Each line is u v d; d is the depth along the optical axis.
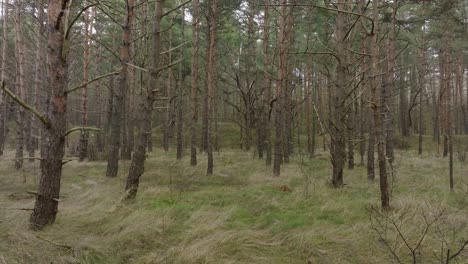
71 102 30.41
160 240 5.27
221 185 10.77
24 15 17.62
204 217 6.23
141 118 8.59
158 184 10.53
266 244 5.15
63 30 5.42
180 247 4.84
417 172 13.20
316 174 12.72
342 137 10.05
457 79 31.91
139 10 16.28
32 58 24.83
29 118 19.34
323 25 17.27
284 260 4.65
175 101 23.45
